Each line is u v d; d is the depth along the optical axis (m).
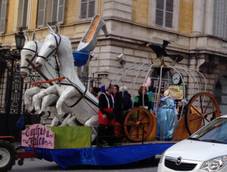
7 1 36.78
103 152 14.71
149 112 15.90
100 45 27.94
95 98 15.52
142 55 28.97
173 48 30.72
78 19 30.25
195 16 32.12
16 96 19.11
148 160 16.53
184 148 9.92
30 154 13.89
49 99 14.91
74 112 15.16
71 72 15.20
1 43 35.22
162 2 30.61
